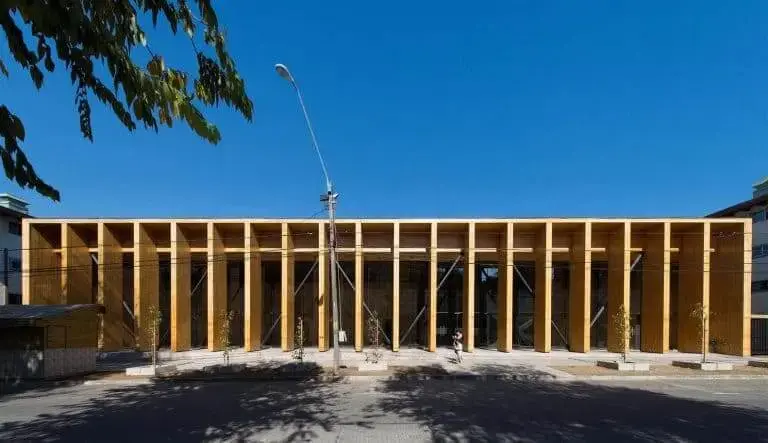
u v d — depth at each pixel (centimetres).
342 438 849
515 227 2623
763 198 3044
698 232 2541
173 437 863
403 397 1297
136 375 1755
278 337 2916
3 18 199
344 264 2952
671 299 2861
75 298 2559
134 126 264
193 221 2506
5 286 2925
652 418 1016
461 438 848
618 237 2556
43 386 1555
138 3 235
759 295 3117
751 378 1667
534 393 1368
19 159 225
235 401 1245
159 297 2786
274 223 2534
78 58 223
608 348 2606
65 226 2506
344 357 2300
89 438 863
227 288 2883
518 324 2953
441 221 2517
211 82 273
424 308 2900
